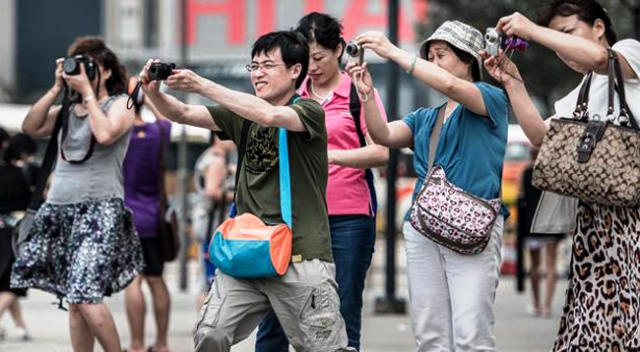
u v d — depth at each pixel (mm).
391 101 24125
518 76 11047
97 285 13367
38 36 100625
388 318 23656
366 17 59094
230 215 11539
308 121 10734
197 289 31109
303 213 10945
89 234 13484
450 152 11789
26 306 26094
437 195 11633
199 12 58906
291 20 59156
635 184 10258
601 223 10648
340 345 10938
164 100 10852
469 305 11633
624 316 10539
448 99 12117
